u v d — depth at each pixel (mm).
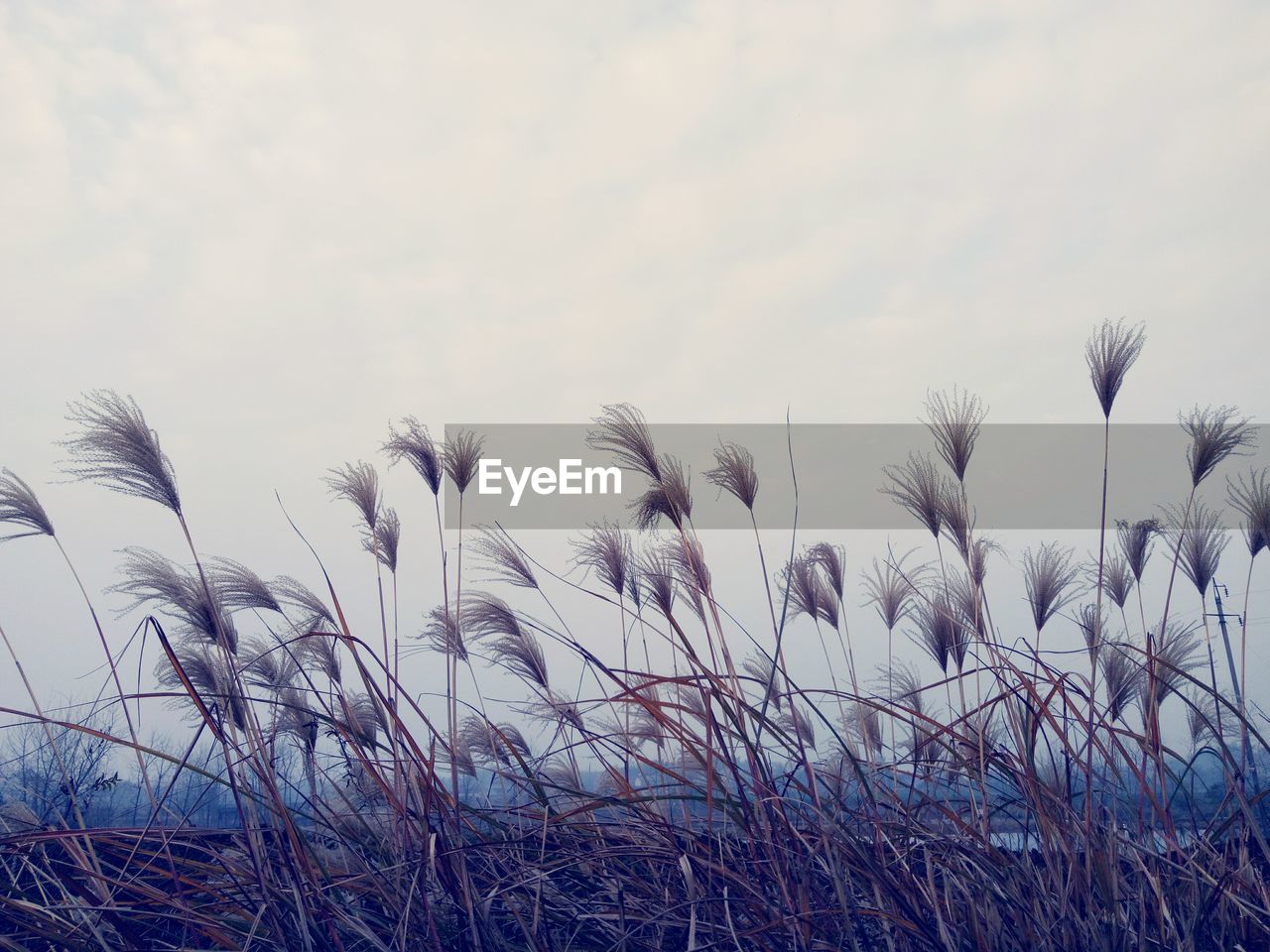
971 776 2436
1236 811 2346
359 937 2193
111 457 2402
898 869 2248
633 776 2545
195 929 2098
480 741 2809
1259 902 2211
